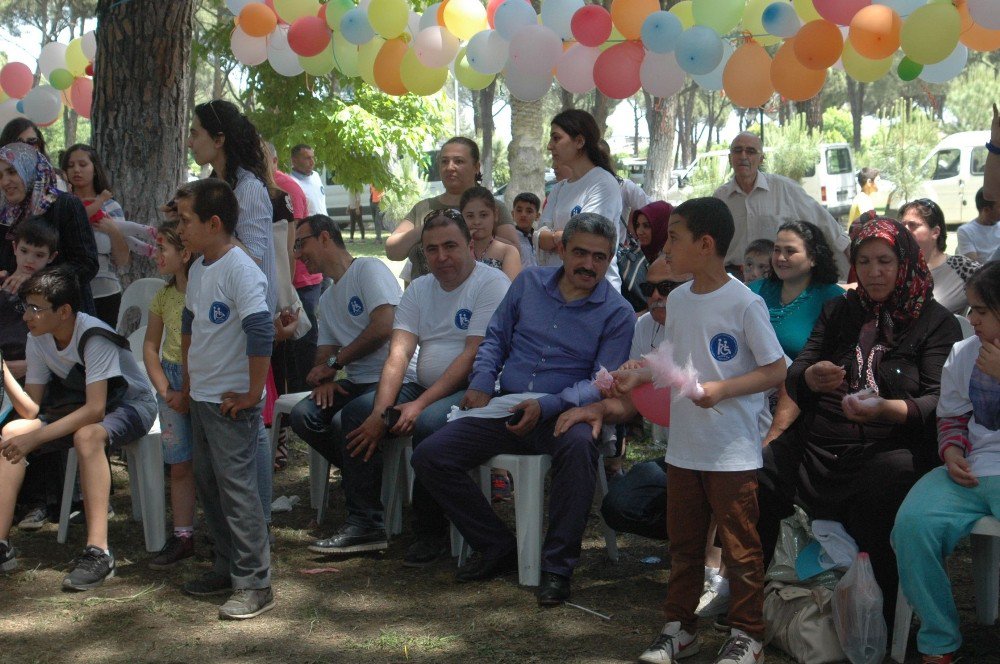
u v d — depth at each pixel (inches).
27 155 196.1
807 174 838.5
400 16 230.5
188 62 274.1
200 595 162.9
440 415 172.4
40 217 193.3
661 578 168.4
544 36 215.8
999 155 173.5
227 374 154.9
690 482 134.9
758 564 132.1
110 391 178.1
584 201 222.4
